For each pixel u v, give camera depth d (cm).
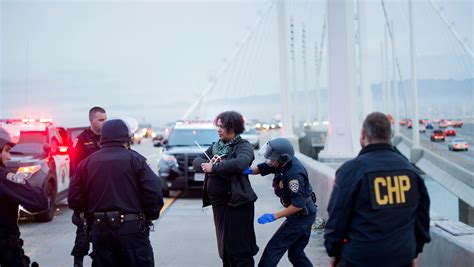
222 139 754
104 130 649
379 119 515
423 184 513
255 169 762
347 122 1823
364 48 2547
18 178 566
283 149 728
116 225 621
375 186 496
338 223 499
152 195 632
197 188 1838
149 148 5553
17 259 568
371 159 505
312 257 989
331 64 1844
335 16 1834
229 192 730
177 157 1844
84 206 649
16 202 554
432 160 3903
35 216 1405
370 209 494
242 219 732
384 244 491
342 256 507
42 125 1499
